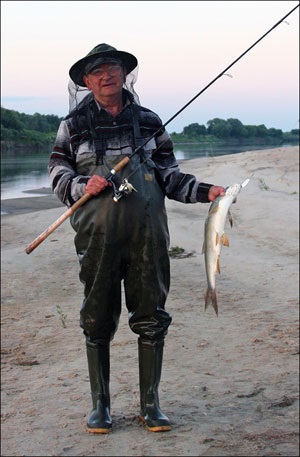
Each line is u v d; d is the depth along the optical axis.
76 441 4.41
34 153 68.88
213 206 3.96
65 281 10.14
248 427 4.62
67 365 6.31
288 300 8.22
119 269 4.31
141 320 4.38
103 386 4.50
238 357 6.22
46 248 12.57
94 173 4.28
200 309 7.95
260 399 5.18
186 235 12.56
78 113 4.32
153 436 4.41
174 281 9.40
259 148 52.91
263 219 13.59
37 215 17.39
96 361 4.46
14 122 82.56
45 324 7.95
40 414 5.06
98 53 4.18
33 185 29.08
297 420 4.77
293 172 19.95
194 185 4.32
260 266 10.02
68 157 4.38
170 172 4.40
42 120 93.00
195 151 49.16
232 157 27.27
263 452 4.21
